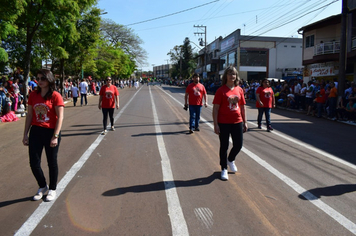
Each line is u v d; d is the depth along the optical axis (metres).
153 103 19.12
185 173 5.03
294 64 39.28
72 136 8.12
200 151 6.50
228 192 4.21
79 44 20.94
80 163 5.57
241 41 38.47
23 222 3.38
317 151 6.58
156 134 8.43
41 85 3.81
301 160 5.85
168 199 3.97
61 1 13.12
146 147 6.86
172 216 3.51
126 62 49.75
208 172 5.08
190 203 3.86
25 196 4.09
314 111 13.08
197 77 8.50
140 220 3.42
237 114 4.61
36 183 4.59
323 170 5.23
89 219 3.44
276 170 5.20
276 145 7.13
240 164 5.54
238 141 4.68
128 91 37.22
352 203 3.89
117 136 8.14
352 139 7.97
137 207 3.74
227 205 3.81
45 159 5.80
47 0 12.88
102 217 3.48
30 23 12.98
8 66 18.28
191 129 8.55
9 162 5.75
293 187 4.43
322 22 22.31
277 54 38.94
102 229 3.22
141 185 4.47
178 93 31.81
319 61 23.08
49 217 3.49
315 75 23.84
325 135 8.51
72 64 24.38
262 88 9.03
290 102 15.75
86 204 3.82
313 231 3.20
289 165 5.51
